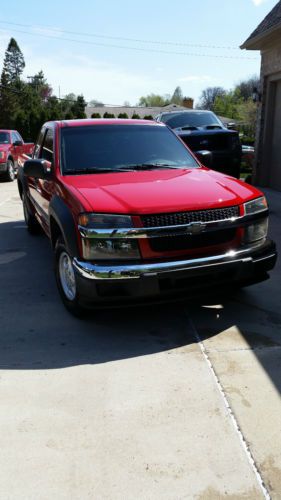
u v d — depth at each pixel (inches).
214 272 151.9
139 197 153.7
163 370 135.9
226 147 384.8
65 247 162.2
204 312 175.6
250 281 165.3
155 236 146.8
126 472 97.9
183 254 150.9
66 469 99.0
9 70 3526.1
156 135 212.8
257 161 460.1
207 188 164.4
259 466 98.5
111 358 143.6
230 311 176.1
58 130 209.0
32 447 105.7
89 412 117.6
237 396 122.6
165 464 99.8
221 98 3518.7
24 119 1966.0
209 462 100.0
